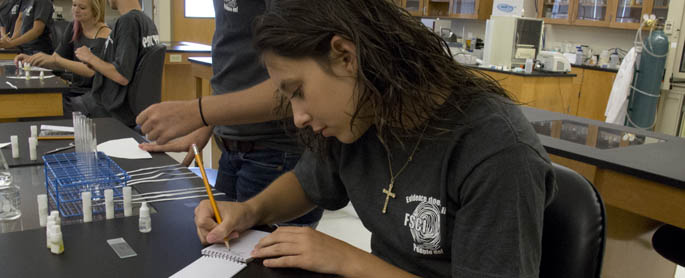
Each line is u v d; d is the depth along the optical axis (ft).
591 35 18.80
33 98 9.37
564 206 2.87
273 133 4.62
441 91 2.75
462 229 2.56
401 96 2.60
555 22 18.78
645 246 6.70
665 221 5.41
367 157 3.11
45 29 17.63
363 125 2.72
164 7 23.63
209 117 3.87
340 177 3.31
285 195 3.60
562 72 15.72
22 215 3.37
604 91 16.51
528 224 2.43
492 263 2.45
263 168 4.75
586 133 7.16
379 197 3.03
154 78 10.52
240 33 4.56
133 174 4.22
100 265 2.70
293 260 2.81
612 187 5.88
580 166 6.16
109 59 10.61
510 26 15.64
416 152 2.84
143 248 2.92
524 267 2.43
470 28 22.95
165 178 4.16
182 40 24.32
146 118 3.92
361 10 2.51
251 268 2.81
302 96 2.54
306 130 3.35
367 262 2.86
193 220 3.34
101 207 3.50
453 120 2.69
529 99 15.15
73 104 11.18
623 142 6.68
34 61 11.00
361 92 2.53
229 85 4.75
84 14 11.94
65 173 3.89
